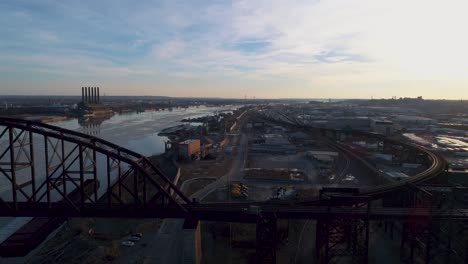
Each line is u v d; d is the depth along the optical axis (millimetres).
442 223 48219
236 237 54500
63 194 42531
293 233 56625
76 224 60281
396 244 52781
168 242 54125
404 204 64438
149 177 43500
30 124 42812
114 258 49281
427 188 56219
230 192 79875
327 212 44250
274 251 42156
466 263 45219
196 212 44344
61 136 41469
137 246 52875
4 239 57000
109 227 60156
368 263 46719
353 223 47031
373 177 96062
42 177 94375
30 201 43312
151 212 44156
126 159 43125
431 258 44812
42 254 50469
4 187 84438
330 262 46531
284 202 50969
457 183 75125
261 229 42562
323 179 93812
